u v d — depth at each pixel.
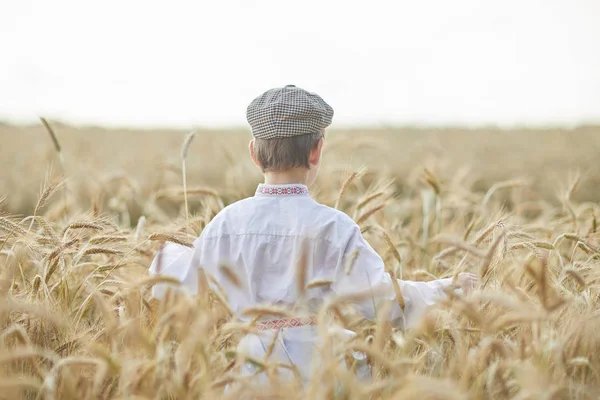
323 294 2.48
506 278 2.62
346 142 5.27
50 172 3.26
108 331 2.08
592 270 2.89
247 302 2.51
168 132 34.91
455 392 1.54
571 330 2.23
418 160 12.95
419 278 3.21
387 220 4.53
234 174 5.48
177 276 2.60
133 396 1.85
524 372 1.79
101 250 2.63
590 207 4.21
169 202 7.03
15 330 2.11
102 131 32.91
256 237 2.53
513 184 4.52
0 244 2.81
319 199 4.29
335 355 1.90
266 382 2.28
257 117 2.56
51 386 1.78
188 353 1.81
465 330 2.35
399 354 2.34
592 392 2.05
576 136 33.81
